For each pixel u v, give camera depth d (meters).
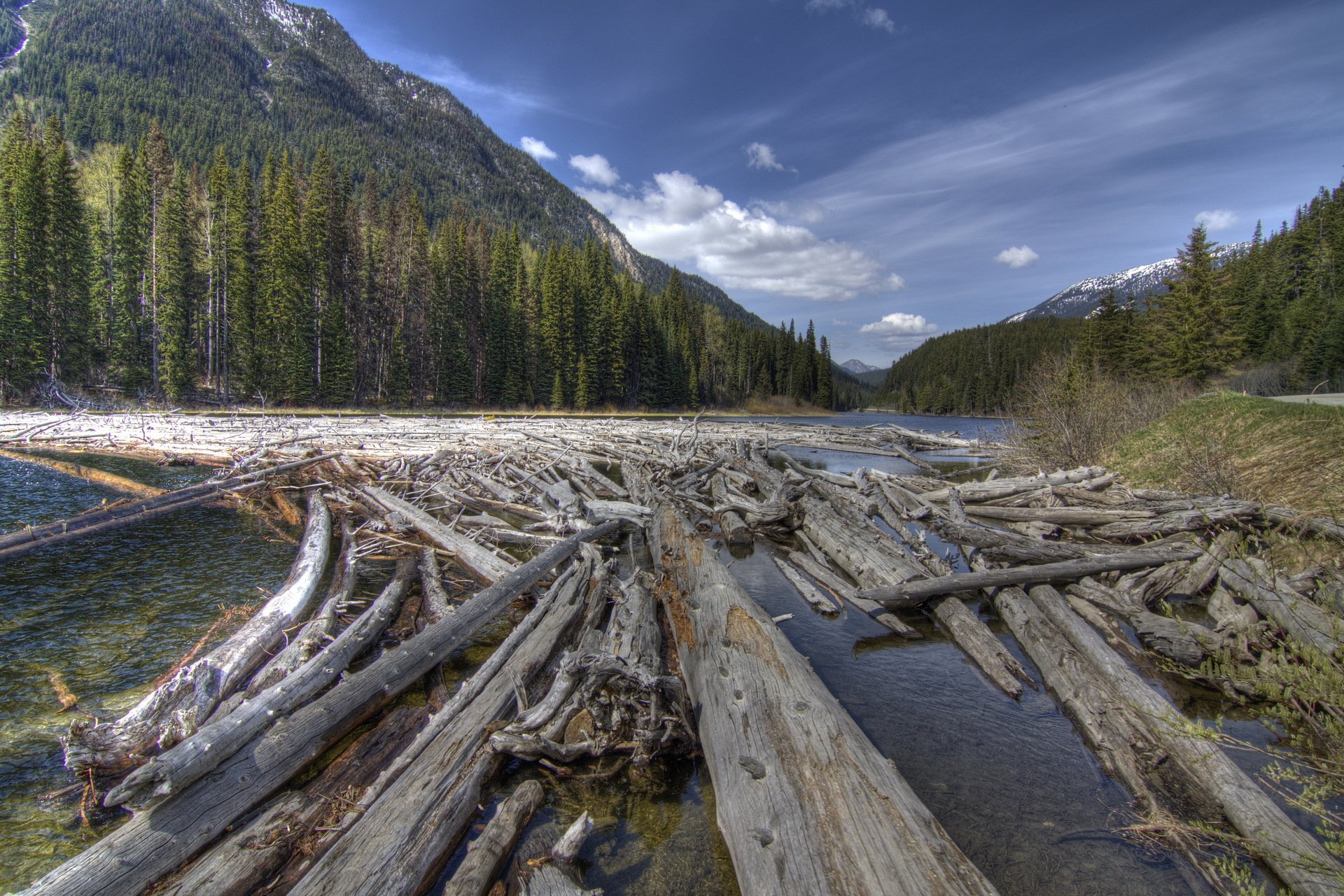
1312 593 6.74
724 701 4.70
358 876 2.93
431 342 49.84
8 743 4.39
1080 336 38.91
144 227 38.78
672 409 70.06
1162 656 6.33
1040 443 18.34
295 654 5.41
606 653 4.78
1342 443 9.69
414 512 11.17
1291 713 4.83
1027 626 6.79
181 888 2.94
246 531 10.70
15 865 3.27
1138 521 10.29
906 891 2.85
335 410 40.94
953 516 11.28
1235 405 13.01
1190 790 4.16
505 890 3.19
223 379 41.00
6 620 6.58
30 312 32.38
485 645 6.37
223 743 3.63
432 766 3.81
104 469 15.30
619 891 3.27
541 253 72.62
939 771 4.45
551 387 55.84
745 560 10.44
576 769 4.34
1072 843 3.72
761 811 3.50
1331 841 3.46
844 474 18.52
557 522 10.94
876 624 7.52
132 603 7.20
